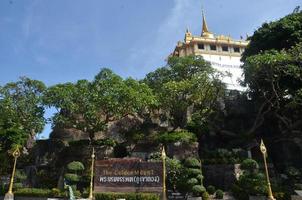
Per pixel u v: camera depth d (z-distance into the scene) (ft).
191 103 143.23
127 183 90.68
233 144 127.44
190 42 266.36
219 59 258.57
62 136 152.76
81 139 145.07
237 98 148.36
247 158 110.32
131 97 122.42
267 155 119.34
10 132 134.10
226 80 223.51
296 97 113.09
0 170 130.82
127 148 132.16
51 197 104.63
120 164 93.30
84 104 125.90
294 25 130.00
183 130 131.44
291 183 103.04
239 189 98.02
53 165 134.00
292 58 113.70
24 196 110.73
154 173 89.35
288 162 121.80
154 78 164.04
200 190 95.71
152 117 148.25
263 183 95.45
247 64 124.57
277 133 133.90
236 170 105.70
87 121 128.98
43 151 146.51
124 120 149.89
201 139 130.82
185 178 100.53
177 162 107.04
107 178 92.99
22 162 143.95
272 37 134.51
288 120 123.03
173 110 143.54
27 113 143.84
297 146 122.62
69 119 131.34
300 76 114.83
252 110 143.43
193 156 117.08
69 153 132.16
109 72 131.23
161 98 139.03
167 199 96.02
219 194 97.86
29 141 157.17
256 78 126.31
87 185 108.37
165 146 122.72
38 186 126.93
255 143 125.18
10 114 140.67
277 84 119.96
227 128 138.72
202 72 151.74
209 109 140.36
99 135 146.51
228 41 270.87
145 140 131.44
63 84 132.77
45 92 135.44
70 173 111.65
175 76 161.27
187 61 160.97
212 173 110.32
